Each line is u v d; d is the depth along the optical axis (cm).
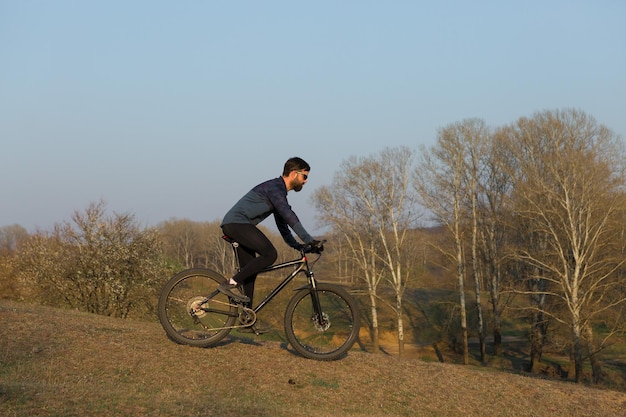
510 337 4819
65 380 688
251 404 654
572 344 2856
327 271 3928
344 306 773
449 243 4006
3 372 693
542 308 3159
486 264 4034
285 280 743
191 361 768
